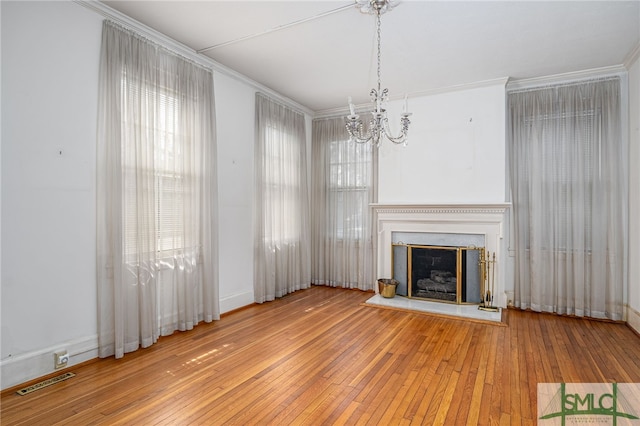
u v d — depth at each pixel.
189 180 3.70
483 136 4.61
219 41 3.59
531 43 3.56
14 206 2.44
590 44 3.57
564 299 4.33
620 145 4.07
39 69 2.57
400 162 5.14
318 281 6.01
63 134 2.71
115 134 2.97
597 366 2.88
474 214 4.58
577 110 4.27
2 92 2.38
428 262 4.91
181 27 3.31
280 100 5.24
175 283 3.59
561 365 2.89
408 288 5.00
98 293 2.92
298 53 3.84
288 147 5.41
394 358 3.02
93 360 2.91
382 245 5.23
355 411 2.22
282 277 5.23
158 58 3.40
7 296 2.41
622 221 4.05
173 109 3.55
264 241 4.88
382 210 5.19
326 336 3.56
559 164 4.35
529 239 4.53
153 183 3.29
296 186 5.57
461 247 4.68
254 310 4.48
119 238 2.98
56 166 2.67
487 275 4.54
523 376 2.70
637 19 3.10
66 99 2.73
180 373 2.72
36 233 2.55
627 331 3.74
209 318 3.91
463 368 2.83
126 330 3.08
